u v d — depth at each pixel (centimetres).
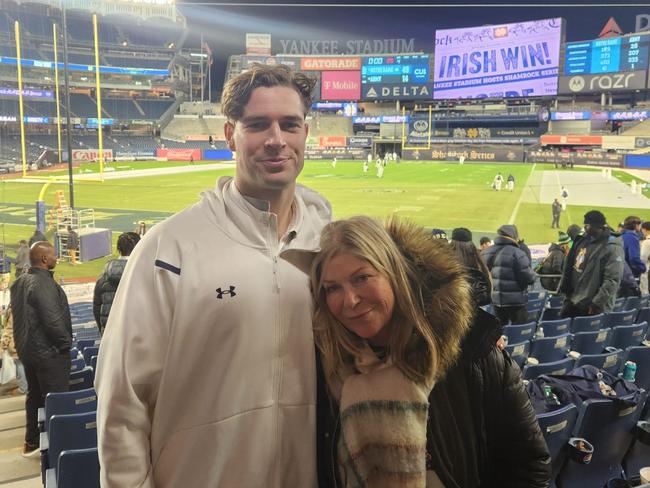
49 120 5847
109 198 2734
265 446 157
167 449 158
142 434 154
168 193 2930
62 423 307
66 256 1614
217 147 6838
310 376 162
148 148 6375
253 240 157
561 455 284
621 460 309
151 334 151
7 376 589
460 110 7894
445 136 7569
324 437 162
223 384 154
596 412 287
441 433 150
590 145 6219
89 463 248
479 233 1850
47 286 421
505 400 156
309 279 161
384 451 142
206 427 155
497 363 154
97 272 1473
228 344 153
